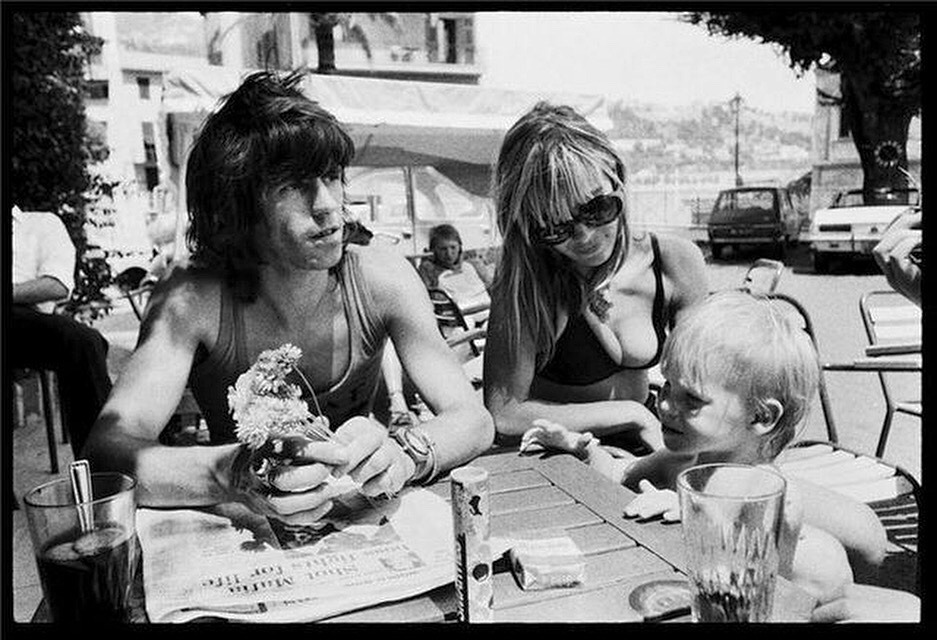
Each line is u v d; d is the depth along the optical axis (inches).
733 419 56.8
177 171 64.9
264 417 47.4
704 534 35.5
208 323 59.7
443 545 44.4
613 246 66.2
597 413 66.8
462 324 72.4
